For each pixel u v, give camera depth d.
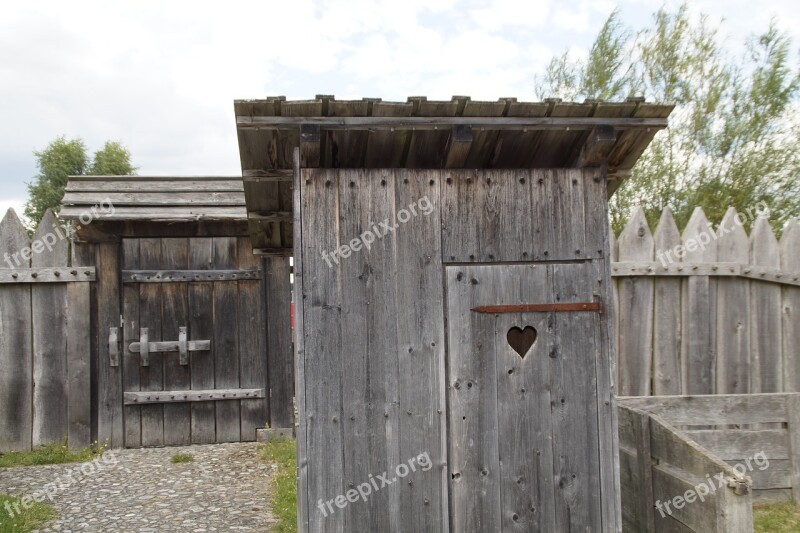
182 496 5.37
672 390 5.84
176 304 7.04
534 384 3.61
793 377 5.96
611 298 3.67
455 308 3.58
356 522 3.46
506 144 3.76
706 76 11.16
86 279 6.75
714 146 10.98
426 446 3.52
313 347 3.48
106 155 23.55
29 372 6.64
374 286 3.54
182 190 7.15
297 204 3.52
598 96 11.68
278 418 7.15
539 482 3.58
